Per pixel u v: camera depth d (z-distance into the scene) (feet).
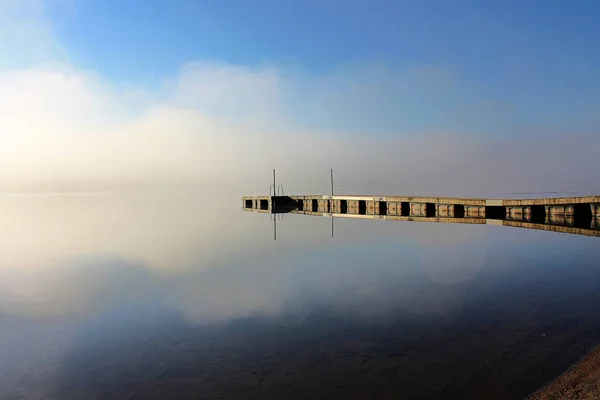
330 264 57.88
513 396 20.70
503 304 35.35
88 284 49.62
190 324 33.04
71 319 35.37
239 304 38.34
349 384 22.54
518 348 26.03
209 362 25.89
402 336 28.73
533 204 109.09
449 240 77.36
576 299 36.27
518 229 91.09
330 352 26.58
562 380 21.62
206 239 92.89
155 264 62.28
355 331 30.04
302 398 21.40
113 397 22.35
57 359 27.22
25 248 83.97
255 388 22.56
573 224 96.63
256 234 101.19
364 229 103.50
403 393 21.44
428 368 23.89
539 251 62.64
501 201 118.11
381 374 23.44
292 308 36.22
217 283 48.01
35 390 23.31
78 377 24.67
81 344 29.66
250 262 61.93
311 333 29.99
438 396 21.04
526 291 39.47
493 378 22.47
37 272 58.70
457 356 25.26
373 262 58.13
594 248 64.49
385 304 36.45
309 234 97.14
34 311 38.09
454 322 31.19
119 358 27.09
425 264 55.06
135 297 42.37
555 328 29.27
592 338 27.12
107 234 107.76
